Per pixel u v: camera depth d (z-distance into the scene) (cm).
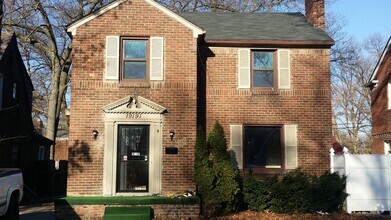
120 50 1402
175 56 1406
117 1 1405
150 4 1420
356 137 4512
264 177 1489
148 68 1401
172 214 1280
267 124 1516
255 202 1362
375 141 2319
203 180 1298
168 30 1413
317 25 1719
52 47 2516
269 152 1525
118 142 1362
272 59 1565
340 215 1299
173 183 1352
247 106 1520
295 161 1508
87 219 1259
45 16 2364
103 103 1365
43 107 3853
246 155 1516
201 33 1423
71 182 1323
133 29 1405
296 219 1242
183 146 1370
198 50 1522
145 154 1366
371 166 1399
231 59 1538
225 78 1526
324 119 1529
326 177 1351
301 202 1334
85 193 1322
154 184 1343
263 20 1777
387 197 1385
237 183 1321
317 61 1555
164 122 1373
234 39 1522
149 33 1407
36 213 1526
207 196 1290
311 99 1536
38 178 2255
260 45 1541
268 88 1541
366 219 1254
